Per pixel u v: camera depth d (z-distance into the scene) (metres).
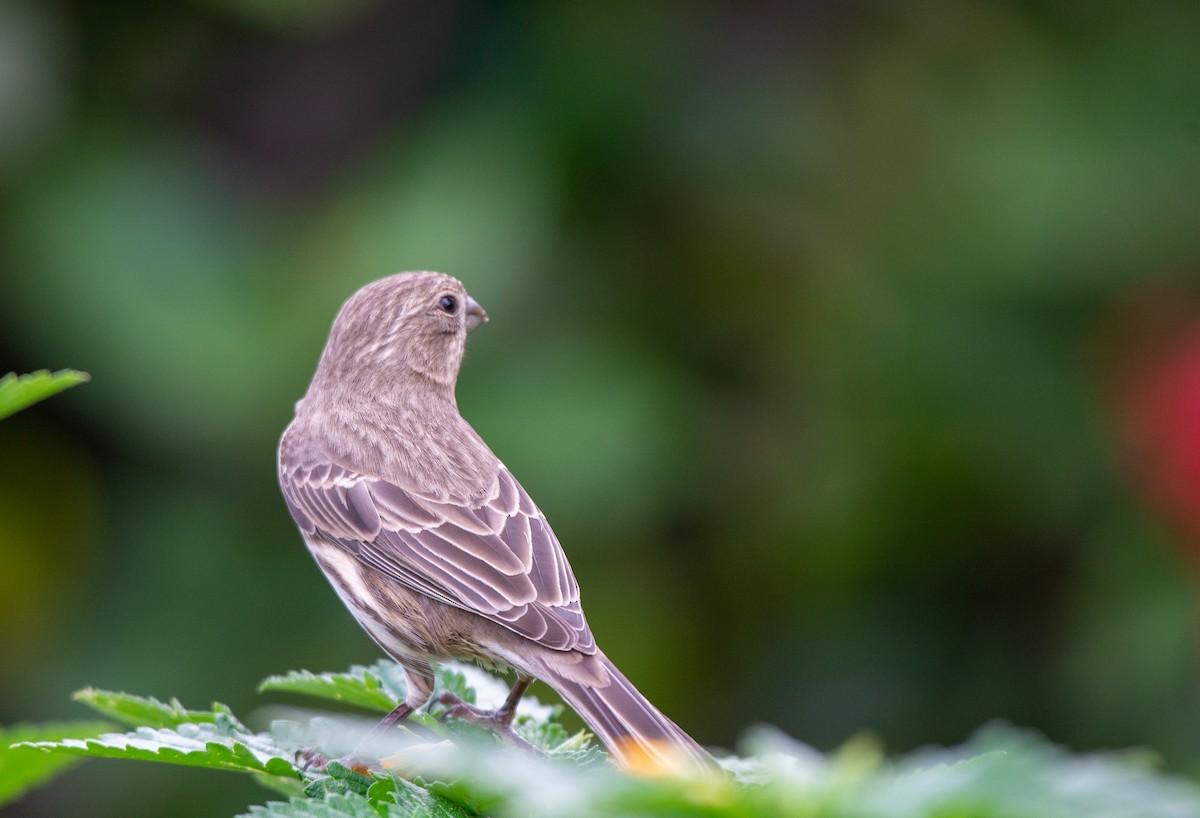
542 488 10.24
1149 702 10.29
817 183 11.49
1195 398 10.30
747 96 11.55
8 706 10.21
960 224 11.18
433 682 7.59
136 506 10.47
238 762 4.93
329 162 11.23
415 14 11.30
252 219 10.81
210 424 10.19
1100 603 10.56
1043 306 11.12
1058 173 11.09
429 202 10.45
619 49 11.21
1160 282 10.94
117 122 10.84
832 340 11.26
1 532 10.44
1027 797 2.88
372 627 8.13
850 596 11.29
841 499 11.12
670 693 10.66
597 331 10.68
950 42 11.82
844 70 11.77
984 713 11.21
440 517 8.05
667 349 11.09
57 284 10.20
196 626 10.27
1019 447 11.02
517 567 7.67
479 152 10.70
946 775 2.97
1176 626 10.24
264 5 10.88
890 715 11.16
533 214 10.51
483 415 10.28
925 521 11.23
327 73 11.32
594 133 11.16
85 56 10.92
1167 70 11.26
